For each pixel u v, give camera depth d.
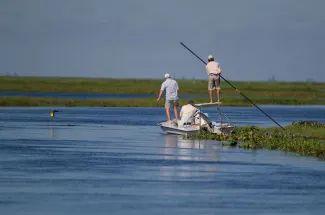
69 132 113.19
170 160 76.00
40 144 91.81
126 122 142.00
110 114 175.50
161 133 112.12
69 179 62.69
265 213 50.59
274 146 89.75
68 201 53.41
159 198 54.78
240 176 65.44
